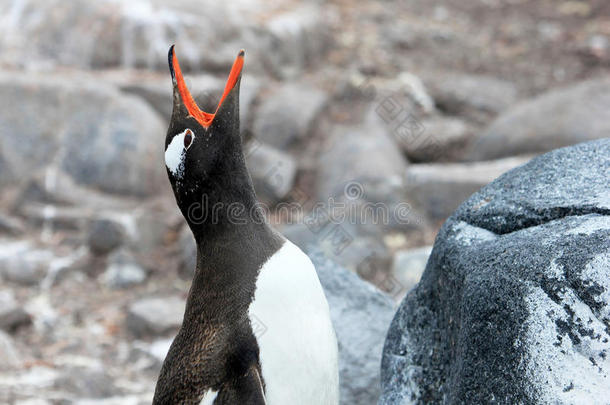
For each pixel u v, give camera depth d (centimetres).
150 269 1795
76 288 1738
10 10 2378
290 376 605
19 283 1736
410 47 2672
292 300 611
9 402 1217
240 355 604
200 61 2288
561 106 2117
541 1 3047
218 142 629
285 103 2238
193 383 621
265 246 636
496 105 2339
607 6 2952
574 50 2653
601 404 481
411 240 1855
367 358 916
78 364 1420
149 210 1972
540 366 509
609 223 535
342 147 2089
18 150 2048
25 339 1519
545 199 595
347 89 2366
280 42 2439
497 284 548
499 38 2767
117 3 2347
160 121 2156
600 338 495
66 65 2305
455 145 2200
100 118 2083
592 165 606
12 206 1977
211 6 2414
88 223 1908
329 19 2803
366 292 971
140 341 1539
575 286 509
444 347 650
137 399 1280
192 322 646
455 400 574
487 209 632
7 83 2103
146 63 2305
